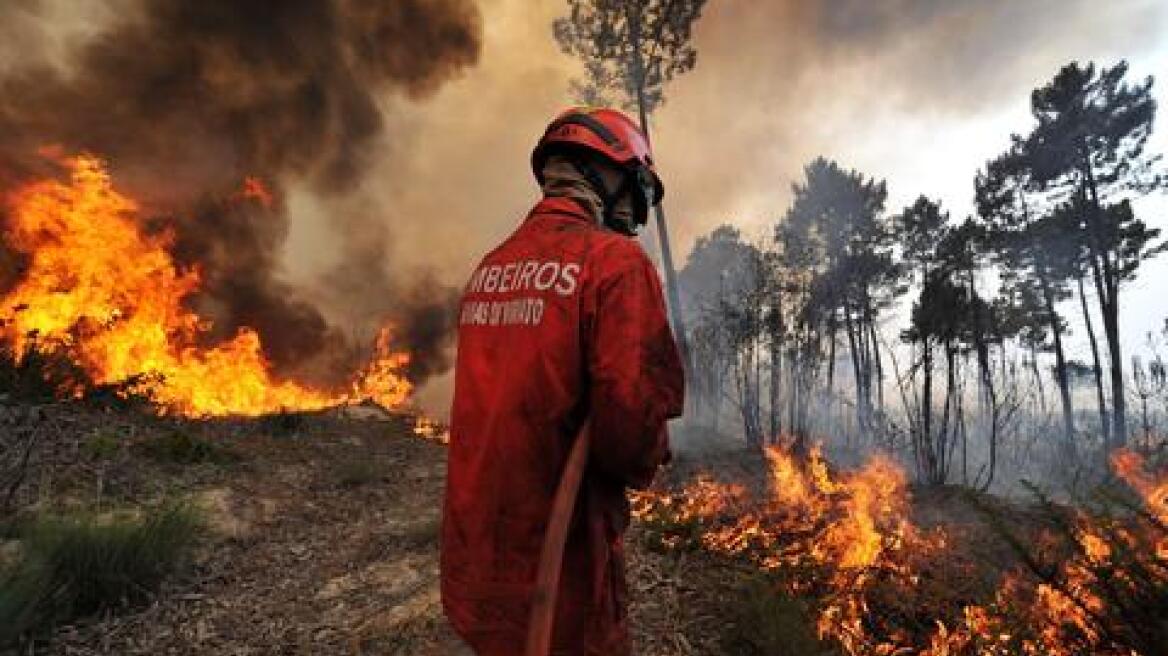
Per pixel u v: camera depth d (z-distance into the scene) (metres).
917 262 25.48
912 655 3.37
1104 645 2.81
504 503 1.24
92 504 5.04
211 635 3.52
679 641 3.12
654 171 1.51
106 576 3.73
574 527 1.24
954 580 4.07
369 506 5.99
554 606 1.13
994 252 26.09
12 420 6.32
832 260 21.61
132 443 6.48
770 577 3.70
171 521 4.34
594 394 1.17
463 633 1.28
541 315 1.25
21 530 4.34
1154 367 14.84
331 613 3.70
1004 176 26.91
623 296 1.19
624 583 1.37
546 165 1.50
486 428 1.27
